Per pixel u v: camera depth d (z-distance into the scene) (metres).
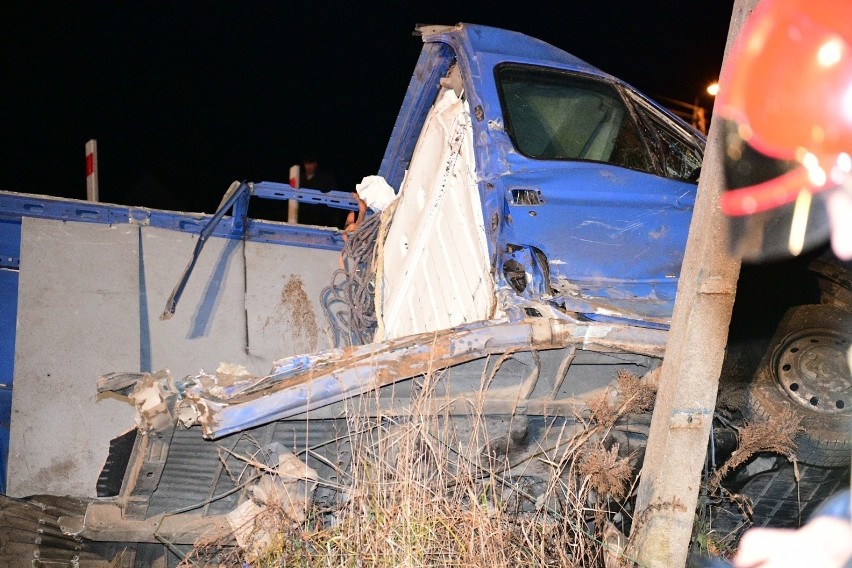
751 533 3.87
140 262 5.69
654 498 3.49
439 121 5.21
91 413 5.30
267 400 3.61
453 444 3.91
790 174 3.94
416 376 3.76
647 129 5.02
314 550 3.54
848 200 3.96
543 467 4.02
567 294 3.96
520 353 3.80
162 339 5.60
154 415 3.61
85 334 5.43
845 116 3.82
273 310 5.91
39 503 4.08
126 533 3.87
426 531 3.43
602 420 3.82
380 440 3.68
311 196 6.12
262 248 6.00
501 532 3.48
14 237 5.50
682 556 3.48
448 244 4.66
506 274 3.94
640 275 4.22
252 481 3.91
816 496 4.34
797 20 3.80
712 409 3.44
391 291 5.34
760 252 4.06
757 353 4.16
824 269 4.26
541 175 4.39
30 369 5.27
